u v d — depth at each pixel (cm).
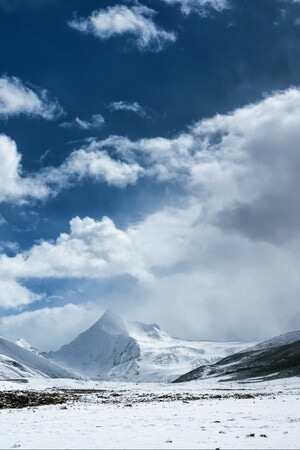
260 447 2014
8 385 9919
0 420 3475
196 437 2377
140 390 11512
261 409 4141
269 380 14538
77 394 7681
